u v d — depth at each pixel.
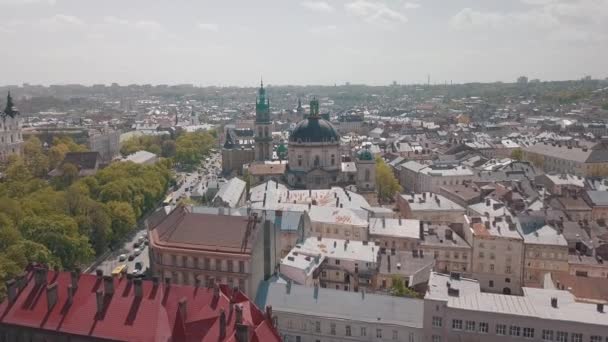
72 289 127.56
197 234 171.00
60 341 122.25
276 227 182.25
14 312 127.50
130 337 117.69
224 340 112.44
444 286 140.00
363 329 145.25
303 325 149.88
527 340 123.12
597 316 122.38
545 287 171.88
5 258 161.00
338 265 194.00
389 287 187.00
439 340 130.50
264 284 163.38
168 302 123.38
